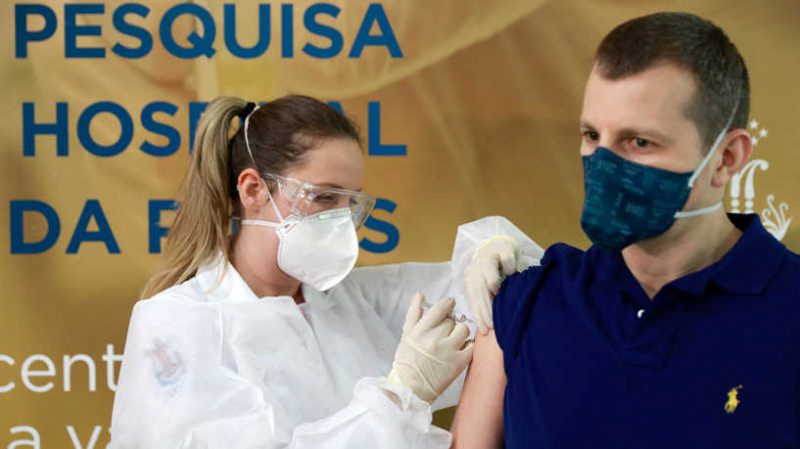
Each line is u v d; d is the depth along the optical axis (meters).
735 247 1.69
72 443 3.41
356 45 3.38
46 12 3.39
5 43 3.38
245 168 2.62
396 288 3.01
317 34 3.38
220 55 3.39
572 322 1.78
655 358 1.66
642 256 1.73
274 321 2.58
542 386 1.76
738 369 1.62
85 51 3.39
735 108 1.62
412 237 3.42
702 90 1.57
